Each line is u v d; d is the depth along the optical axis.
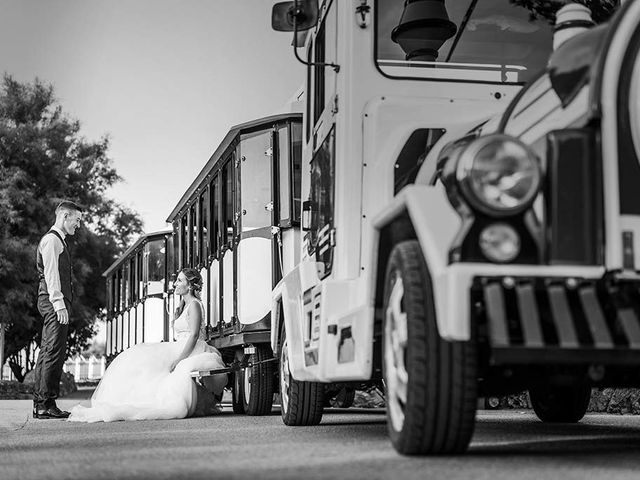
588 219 3.12
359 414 8.54
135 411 7.91
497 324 3.01
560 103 3.39
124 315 20.48
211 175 10.66
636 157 3.15
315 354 4.81
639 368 3.54
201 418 7.93
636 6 3.15
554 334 3.12
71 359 35.22
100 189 32.91
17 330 30.19
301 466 3.31
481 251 3.08
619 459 3.41
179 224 13.86
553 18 4.89
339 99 4.75
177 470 3.30
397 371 3.52
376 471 3.06
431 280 3.35
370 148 4.54
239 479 2.96
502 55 4.86
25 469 3.52
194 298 9.20
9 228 28.45
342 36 4.79
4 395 19.22
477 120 4.54
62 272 8.66
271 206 8.75
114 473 3.28
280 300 6.39
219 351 9.92
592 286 3.11
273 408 9.95
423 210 3.23
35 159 29.92
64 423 7.39
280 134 8.80
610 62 3.15
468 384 3.26
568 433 5.07
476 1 4.82
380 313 3.88
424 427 3.31
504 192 3.05
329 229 4.79
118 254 34.53
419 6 4.77
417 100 4.60
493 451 3.71
